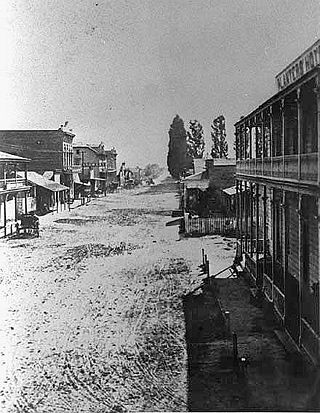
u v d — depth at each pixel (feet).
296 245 44.55
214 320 38.58
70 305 42.93
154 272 48.34
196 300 42.22
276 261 49.16
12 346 38.81
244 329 37.06
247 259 48.91
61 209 66.69
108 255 49.96
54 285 45.75
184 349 35.45
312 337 30.01
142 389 33.09
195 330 37.58
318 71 28.14
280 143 49.96
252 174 49.21
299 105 32.99
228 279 47.37
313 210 38.91
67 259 50.21
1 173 69.82
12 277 47.88
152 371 34.12
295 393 29.40
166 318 40.14
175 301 42.73
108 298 44.21
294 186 34.09
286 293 36.22
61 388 34.01
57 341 38.86
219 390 31.07
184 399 31.09
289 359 32.19
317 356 29.14
